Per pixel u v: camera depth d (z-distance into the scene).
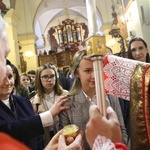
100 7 11.15
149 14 6.49
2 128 1.14
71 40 16.98
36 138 1.41
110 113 0.54
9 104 1.41
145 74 0.69
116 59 0.79
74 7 16.33
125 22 8.24
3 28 0.55
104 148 0.46
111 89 0.81
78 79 1.26
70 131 0.69
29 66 11.80
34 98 2.31
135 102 0.69
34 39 11.99
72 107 1.17
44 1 13.36
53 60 15.10
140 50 1.94
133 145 0.69
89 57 0.53
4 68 0.52
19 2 11.84
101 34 0.52
